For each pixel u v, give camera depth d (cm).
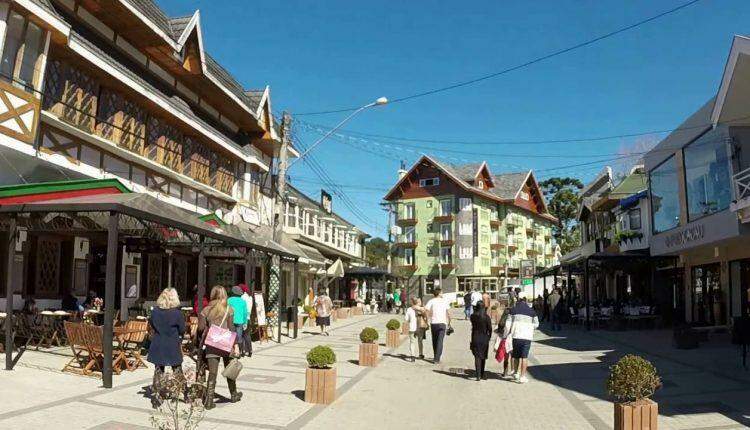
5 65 1230
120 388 949
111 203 984
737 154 1775
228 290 2578
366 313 4469
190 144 2117
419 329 1605
